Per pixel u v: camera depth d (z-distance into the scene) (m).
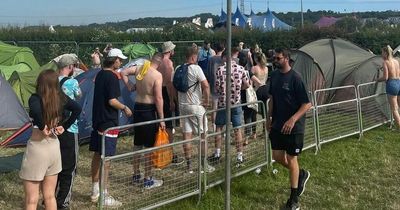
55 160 4.83
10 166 7.54
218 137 6.83
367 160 8.14
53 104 4.63
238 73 7.40
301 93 5.80
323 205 6.20
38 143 4.70
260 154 7.32
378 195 6.53
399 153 8.62
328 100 12.59
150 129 6.52
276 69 6.23
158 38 30.58
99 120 5.95
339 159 8.19
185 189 6.12
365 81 12.57
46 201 4.87
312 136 8.61
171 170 6.41
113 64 6.04
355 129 9.66
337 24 35.56
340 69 13.09
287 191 6.62
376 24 34.38
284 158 6.13
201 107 7.18
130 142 9.38
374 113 10.47
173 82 7.24
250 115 8.41
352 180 7.11
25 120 9.67
